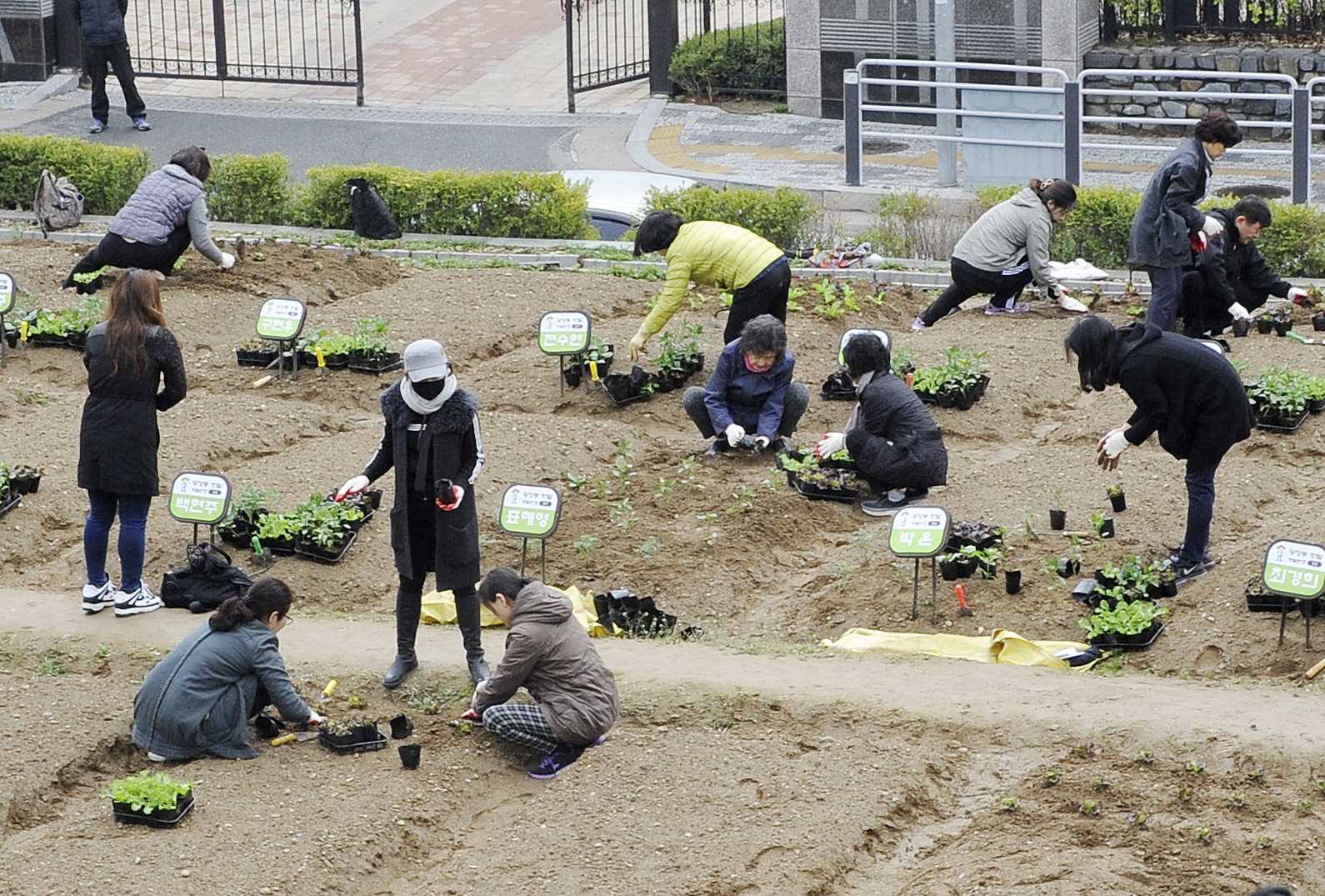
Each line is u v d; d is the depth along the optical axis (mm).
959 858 14320
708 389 23688
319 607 20078
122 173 38844
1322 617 18359
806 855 14188
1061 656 18000
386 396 16875
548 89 52750
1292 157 37531
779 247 35656
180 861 14234
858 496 22281
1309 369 25719
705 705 16812
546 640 15992
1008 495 22094
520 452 23719
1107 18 47062
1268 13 46156
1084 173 42500
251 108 50656
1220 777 15203
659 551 20984
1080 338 18531
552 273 32969
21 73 52750
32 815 15391
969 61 46594
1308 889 13695
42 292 31562
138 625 18953
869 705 16625
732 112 49875
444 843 15023
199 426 24656
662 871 14078
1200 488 19047
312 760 16125
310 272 32594
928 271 33344
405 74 54375
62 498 22344
